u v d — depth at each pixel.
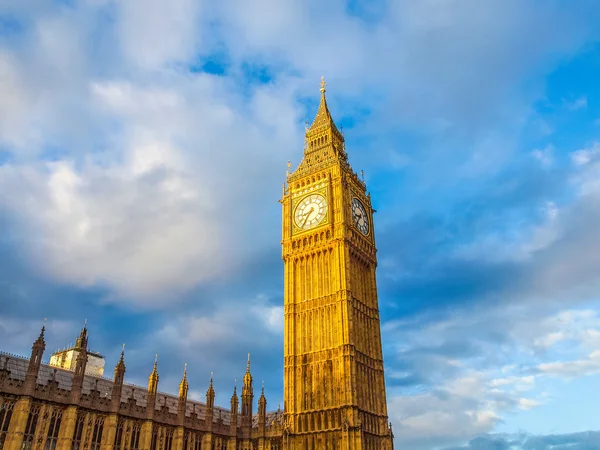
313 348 84.12
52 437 55.66
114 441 60.53
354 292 87.62
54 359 90.25
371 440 78.81
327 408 78.31
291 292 90.19
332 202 92.81
